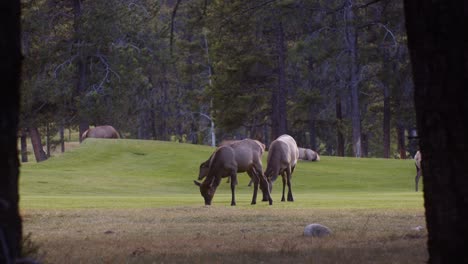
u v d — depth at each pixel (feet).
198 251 81.97
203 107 650.02
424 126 48.75
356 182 344.28
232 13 100.12
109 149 410.11
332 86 478.18
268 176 201.16
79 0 516.73
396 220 129.18
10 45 41.93
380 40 425.28
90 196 266.16
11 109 42.19
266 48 495.00
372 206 172.24
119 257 74.74
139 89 533.96
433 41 48.19
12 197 42.14
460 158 47.06
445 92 47.65
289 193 208.64
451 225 47.21
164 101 653.71
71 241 96.89
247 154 192.65
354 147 476.95
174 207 168.76
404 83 432.25
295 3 300.81
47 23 497.46
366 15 328.08
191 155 400.26
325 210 154.51
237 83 509.35
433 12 48.14
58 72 506.48
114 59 507.30
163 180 343.87
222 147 191.62
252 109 523.29
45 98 489.26
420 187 332.19
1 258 39.99
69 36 531.91
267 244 90.07
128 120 630.74
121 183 327.26
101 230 117.50
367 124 629.51
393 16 279.08
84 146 414.82
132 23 508.94
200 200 221.66
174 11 80.33
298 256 75.10
